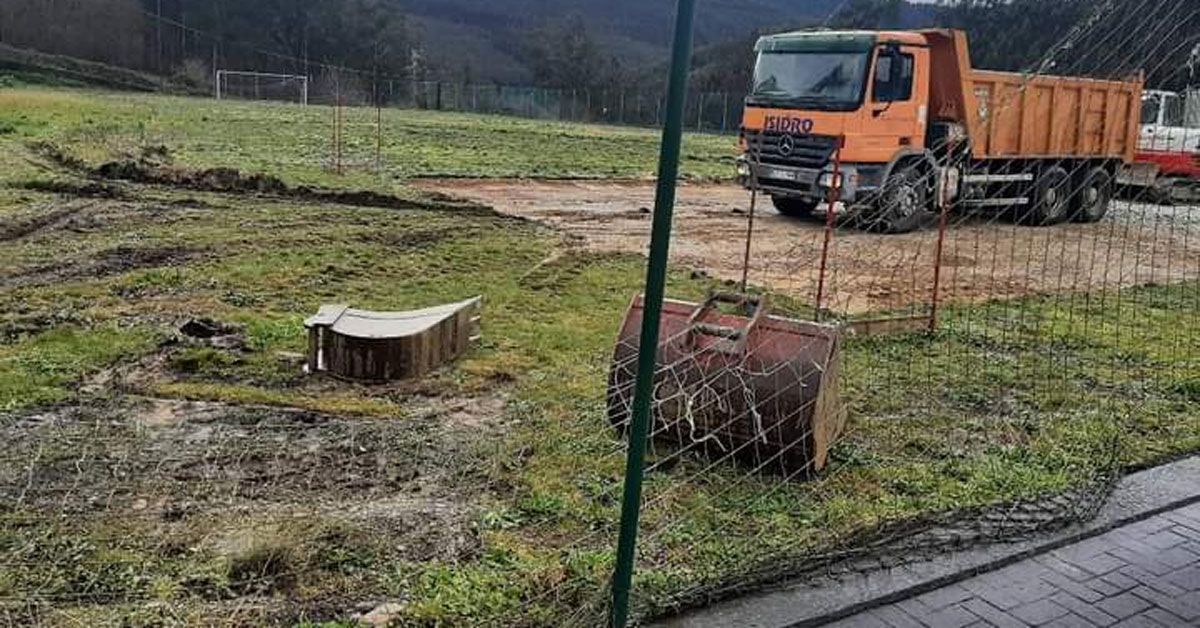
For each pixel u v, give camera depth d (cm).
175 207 1299
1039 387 694
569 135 3569
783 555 406
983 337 834
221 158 1872
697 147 3312
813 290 1025
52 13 6172
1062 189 1708
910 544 430
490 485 473
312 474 476
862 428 584
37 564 375
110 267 929
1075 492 500
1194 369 759
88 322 717
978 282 1127
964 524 454
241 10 7012
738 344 491
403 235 1175
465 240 1173
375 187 1562
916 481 506
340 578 378
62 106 3084
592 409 581
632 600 359
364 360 612
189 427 527
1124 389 699
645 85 5959
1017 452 557
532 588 375
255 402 568
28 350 634
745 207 1745
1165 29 923
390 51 7100
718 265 1158
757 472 496
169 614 345
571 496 462
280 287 876
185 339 687
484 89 6184
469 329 694
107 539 399
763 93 1504
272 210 1313
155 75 6312
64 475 458
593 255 1127
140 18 6512
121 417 535
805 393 479
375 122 3538
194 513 427
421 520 432
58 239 1048
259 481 465
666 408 499
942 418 614
